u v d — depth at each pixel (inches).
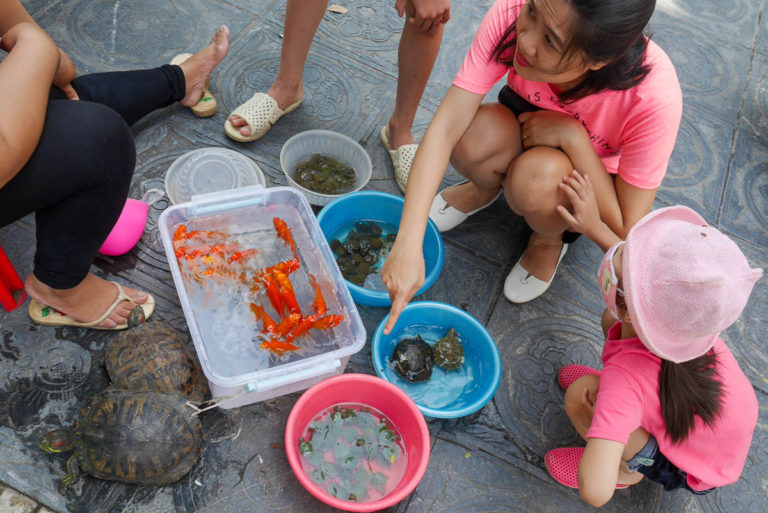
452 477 65.2
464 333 71.9
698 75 107.0
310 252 71.8
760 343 80.1
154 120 83.6
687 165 95.5
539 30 48.3
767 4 118.7
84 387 63.1
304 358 64.8
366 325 73.7
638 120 60.8
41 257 54.6
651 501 66.8
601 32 45.6
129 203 71.8
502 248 83.4
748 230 90.4
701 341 49.1
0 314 65.2
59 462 58.7
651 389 53.4
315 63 95.3
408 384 69.1
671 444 54.4
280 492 61.3
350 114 91.5
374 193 76.6
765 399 75.6
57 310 62.9
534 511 64.7
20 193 47.3
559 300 80.0
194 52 91.5
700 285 45.8
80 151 48.1
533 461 67.7
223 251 69.9
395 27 103.4
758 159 98.3
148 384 58.9
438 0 65.2
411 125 87.7
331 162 82.7
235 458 62.3
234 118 83.2
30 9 89.3
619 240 64.2
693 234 48.5
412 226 59.3
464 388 70.2
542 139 66.0
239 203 72.5
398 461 62.6
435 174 63.3
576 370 70.9
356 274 75.0
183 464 57.4
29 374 62.8
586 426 64.4
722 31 114.3
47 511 56.6
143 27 91.9
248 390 58.2
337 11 102.5
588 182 62.9
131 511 57.9
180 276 61.4
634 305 49.0
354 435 63.1
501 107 69.6
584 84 57.5
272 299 65.6
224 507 59.8
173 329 64.3
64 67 56.3
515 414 70.4
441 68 99.6
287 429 56.8
